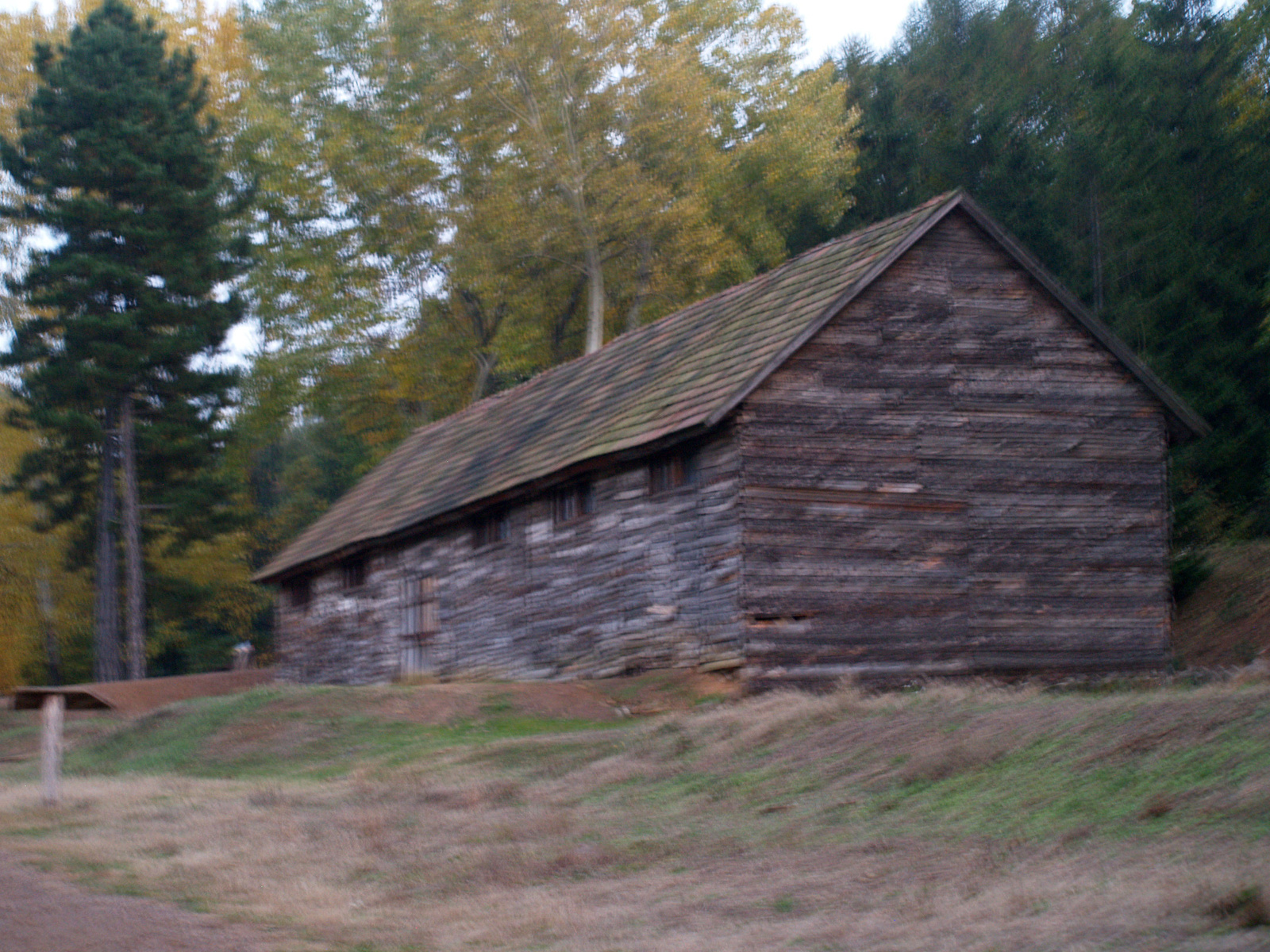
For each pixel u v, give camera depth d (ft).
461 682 80.12
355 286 141.28
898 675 61.87
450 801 42.73
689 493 63.41
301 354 137.28
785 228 140.56
